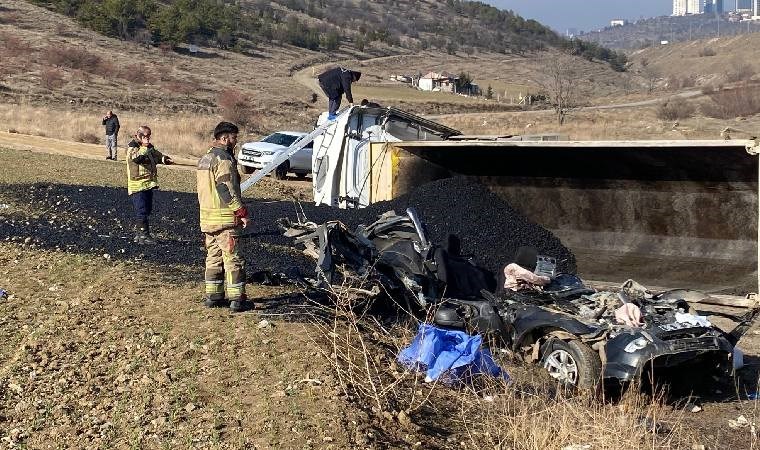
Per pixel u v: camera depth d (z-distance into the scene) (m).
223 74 102.06
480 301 8.83
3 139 28.92
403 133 17.23
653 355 7.39
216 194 8.49
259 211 14.88
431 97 111.31
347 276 8.93
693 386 8.34
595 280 11.58
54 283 9.35
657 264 11.30
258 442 5.97
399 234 10.19
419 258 9.39
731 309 11.00
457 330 8.74
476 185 13.31
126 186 18.50
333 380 6.96
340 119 16.44
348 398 6.72
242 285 8.62
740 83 115.81
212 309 8.68
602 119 79.19
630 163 11.15
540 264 9.26
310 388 6.81
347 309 8.80
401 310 9.30
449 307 8.90
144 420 6.25
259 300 9.09
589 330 7.72
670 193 11.20
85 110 56.78
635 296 8.64
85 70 76.81
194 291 9.32
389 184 14.32
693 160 10.36
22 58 74.94
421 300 8.99
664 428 7.09
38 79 66.00
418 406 6.80
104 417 6.29
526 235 12.30
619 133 60.69
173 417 6.27
